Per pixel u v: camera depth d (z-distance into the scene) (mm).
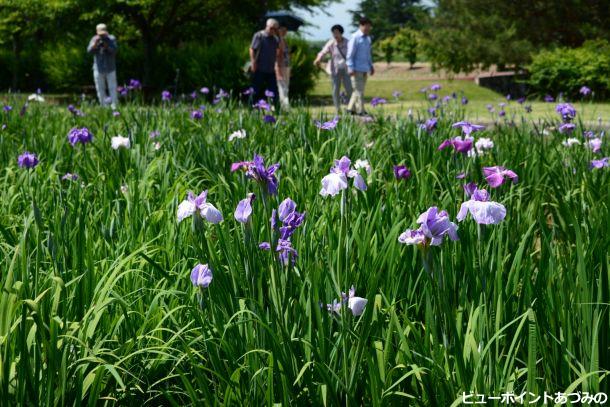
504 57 26531
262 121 7816
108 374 2553
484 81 29922
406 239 2281
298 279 2775
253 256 2592
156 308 2883
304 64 23469
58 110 10180
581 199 4172
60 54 27453
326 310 2543
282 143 6113
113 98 16531
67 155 5875
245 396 2412
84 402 2504
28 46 33875
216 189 4914
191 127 7785
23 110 8430
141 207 3949
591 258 2795
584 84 21453
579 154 5387
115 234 3607
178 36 28484
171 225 3572
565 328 2434
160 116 8594
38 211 2992
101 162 5500
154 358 2707
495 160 5273
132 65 26672
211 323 2629
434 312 2676
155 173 5270
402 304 2904
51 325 2219
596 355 2182
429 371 2287
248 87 21906
